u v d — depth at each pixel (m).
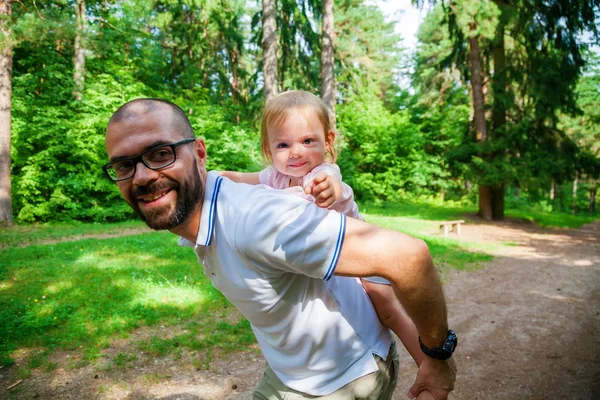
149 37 20.44
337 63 30.84
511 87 18.20
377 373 1.52
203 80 25.28
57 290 6.06
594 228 19.20
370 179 24.75
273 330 1.42
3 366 4.12
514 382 4.17
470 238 14.09
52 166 14.57
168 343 4.62
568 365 4.55
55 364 4.16
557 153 17.48
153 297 5.87
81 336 4.69
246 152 17.75
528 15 17.00
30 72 17.34
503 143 17.27
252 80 27.03
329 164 1.62
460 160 18.75
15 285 6.29
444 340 1.37
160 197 1.20
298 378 1.51
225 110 22.62
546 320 5.99
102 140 14.76
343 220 1.18
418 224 16.62
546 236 15.27
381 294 1.58
